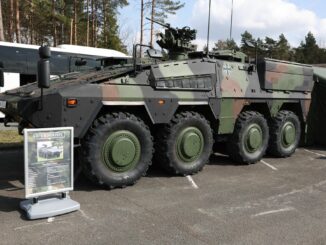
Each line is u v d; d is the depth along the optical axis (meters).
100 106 5.18
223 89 6.64
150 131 6.13
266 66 7.42
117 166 5.45
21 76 13.69
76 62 10.56
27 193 4.37
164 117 5.82
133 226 4.27
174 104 5.91
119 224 4.32
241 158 7.19
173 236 4.05
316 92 9.45
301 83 8.27
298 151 8.98
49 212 4.41
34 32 28.03
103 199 5.10
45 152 4.45
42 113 4.98
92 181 5.45
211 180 6.21
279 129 7.88
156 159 6.31
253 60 7.62
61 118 4.92
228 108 6.78
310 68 8.52
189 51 7.04
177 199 5.22
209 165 7.23
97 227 4.22
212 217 4.62
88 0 28.17
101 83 5.33
